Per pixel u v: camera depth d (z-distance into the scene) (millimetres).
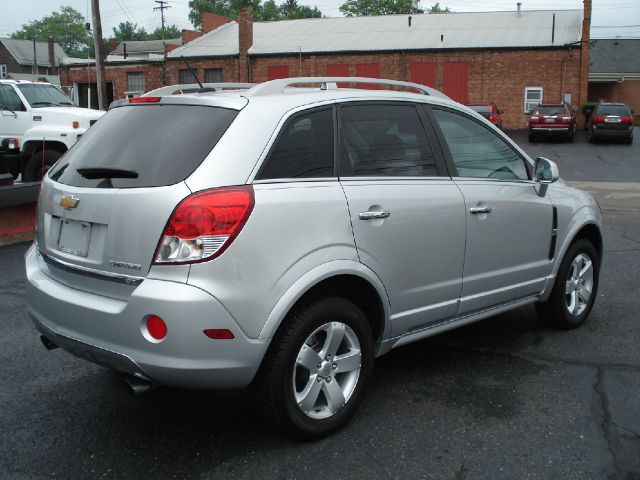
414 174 3992
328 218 3424
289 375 3334
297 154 3447
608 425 3713
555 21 37656
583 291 5422
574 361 4680
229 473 3227
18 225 8977
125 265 3145
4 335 5207
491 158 4582
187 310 2969
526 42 35375
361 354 3674
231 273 3062
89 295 3316
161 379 3086
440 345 5020
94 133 3781
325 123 3643
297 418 3404
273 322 3188
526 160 4867
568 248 5176
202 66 39719
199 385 3096
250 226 3119
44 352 4863
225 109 3369
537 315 5609
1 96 13117
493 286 4492
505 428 3674
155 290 3010
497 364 4629
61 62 43719
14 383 4309
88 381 4355
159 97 3611
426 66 36469
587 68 34406
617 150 25750
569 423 3734
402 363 4648
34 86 13438
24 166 12445
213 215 3035
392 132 3971
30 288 3639
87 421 3787
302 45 38781
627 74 45250
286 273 3236
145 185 3172
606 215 11336
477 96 36031
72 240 3441
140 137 3455
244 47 38625
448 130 4328
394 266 3770
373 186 3711
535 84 35219
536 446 3477
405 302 3893
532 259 4797
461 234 4156
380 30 39562
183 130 3350
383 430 3648
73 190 3439
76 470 3264
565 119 28328
